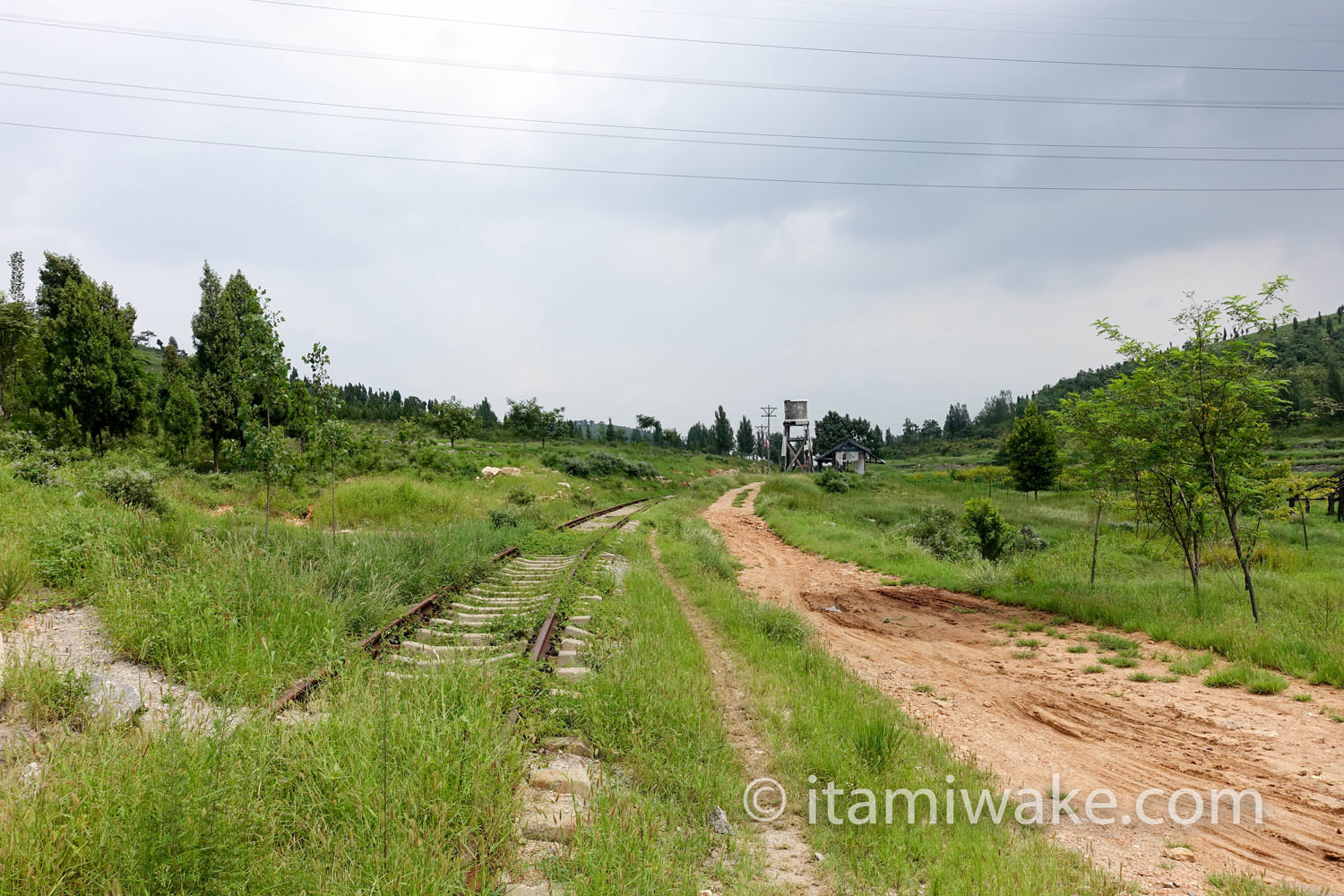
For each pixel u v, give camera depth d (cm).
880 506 3397
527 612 863
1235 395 1062
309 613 681
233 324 3195
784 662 803
